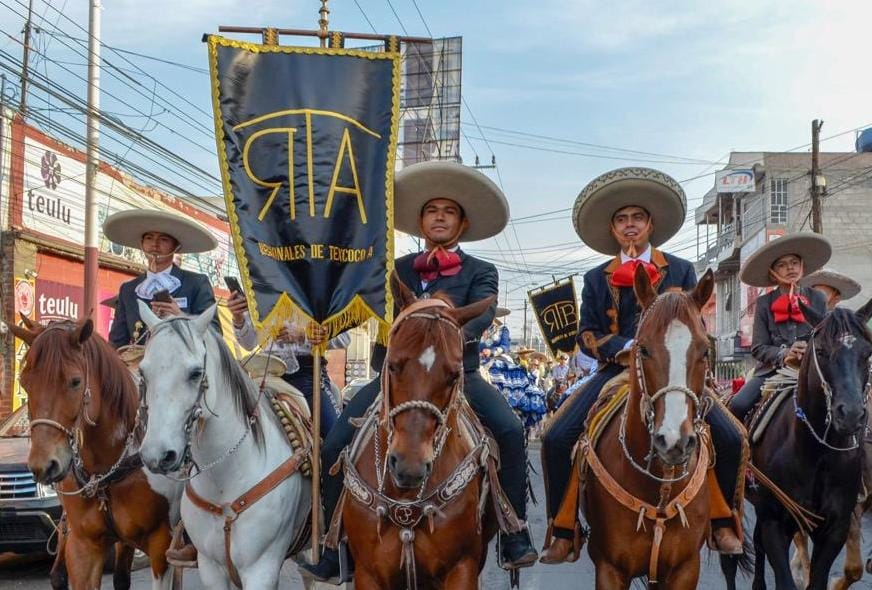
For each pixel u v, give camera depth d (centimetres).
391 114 562
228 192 538
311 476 550
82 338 549
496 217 584
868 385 625
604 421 516
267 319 530
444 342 416
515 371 1500
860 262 3088
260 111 548
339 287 543
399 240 3609
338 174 548
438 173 557
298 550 568
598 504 505
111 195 1950
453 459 457
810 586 638
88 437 564
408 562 446
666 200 579
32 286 1645
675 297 449
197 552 543
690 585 491
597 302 579
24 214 1636
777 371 714
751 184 3428
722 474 529
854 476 619
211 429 492
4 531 812
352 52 563
